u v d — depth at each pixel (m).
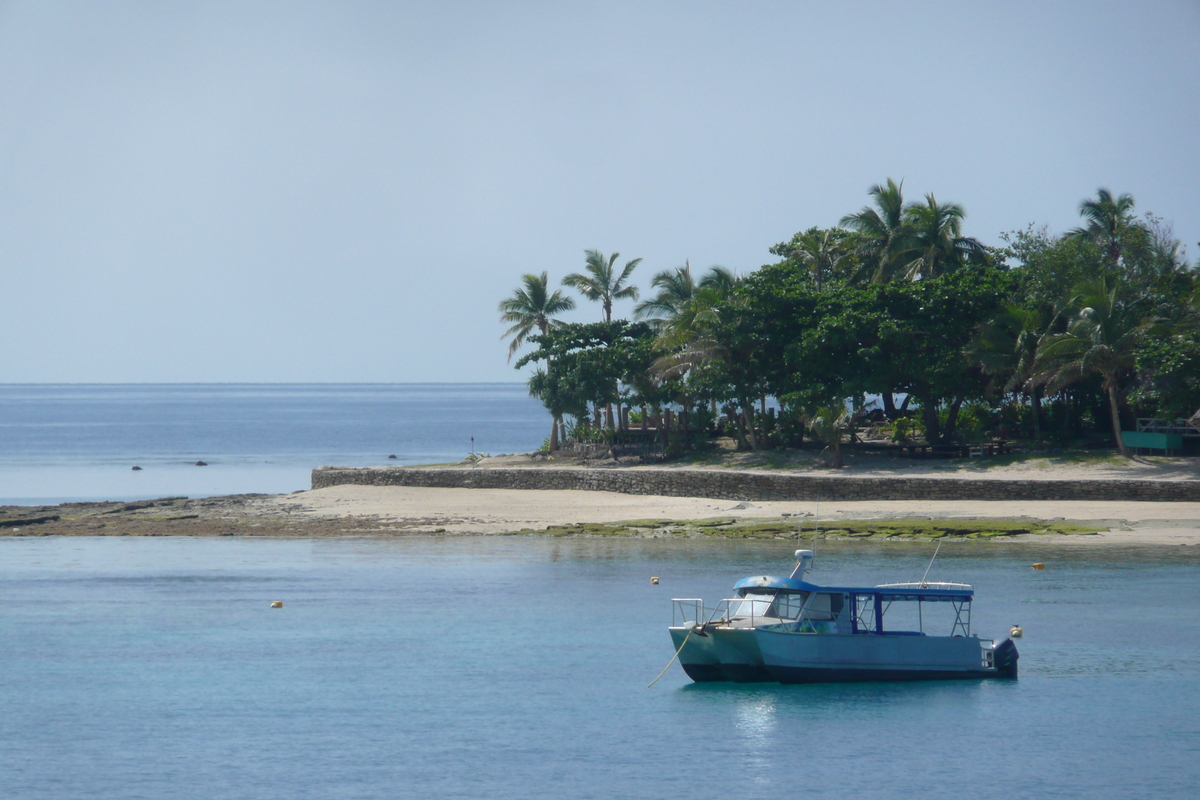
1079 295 86.25
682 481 92.12
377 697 42.47
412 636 51.97
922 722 39.47
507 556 72.56
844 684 43.41
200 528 84.25
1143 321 89.69
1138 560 66.31
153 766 35.12
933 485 82.94
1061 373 85.94
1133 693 42.72
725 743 37.34
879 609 44.56
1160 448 86.31
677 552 72.88
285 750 36.59
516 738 37.78
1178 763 35.47
